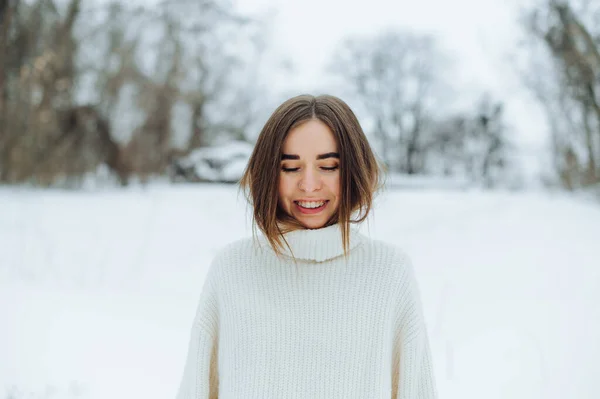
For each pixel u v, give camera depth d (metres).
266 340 1.39
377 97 36.97
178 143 20.12
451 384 3.29
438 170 35.97
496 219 9.08
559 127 15.63
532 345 3.72
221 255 1.54
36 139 15.63
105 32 17.44
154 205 9.34
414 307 1.50
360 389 1.37
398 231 8.02
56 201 10.52
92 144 16.75
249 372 1.39
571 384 3.18
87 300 4.73
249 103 22.89
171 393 3.25
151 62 18.64
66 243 7.09
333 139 1.40
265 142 1.42
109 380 3.35
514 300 4.82
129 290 5.23
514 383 3.24
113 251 6.75
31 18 15.54
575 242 7.41
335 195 1.43
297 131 1.39
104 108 17.05
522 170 24.70
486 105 32.16
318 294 1.41
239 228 8.05
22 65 15.47
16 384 3.22
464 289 5.19
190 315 4.57
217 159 14.58
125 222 8.45
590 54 14.25
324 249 1.44
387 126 36.97
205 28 20.61
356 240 1.49
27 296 4.71
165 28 18.88
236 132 22.42
